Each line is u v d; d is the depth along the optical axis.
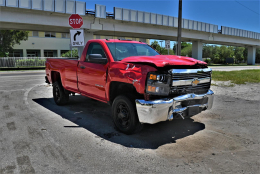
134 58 4.17
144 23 30.09
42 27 25.56
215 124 4.89
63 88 6.43
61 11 23.20
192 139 4.01
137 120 3.98
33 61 29.95
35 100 7.39
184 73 3.87
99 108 6.34
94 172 2.87
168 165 3.05
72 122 5.01
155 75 3.60
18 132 4.31
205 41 43.12
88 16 25.27
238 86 10.66
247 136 4.16
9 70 24.34
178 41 12.58
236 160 3.20
